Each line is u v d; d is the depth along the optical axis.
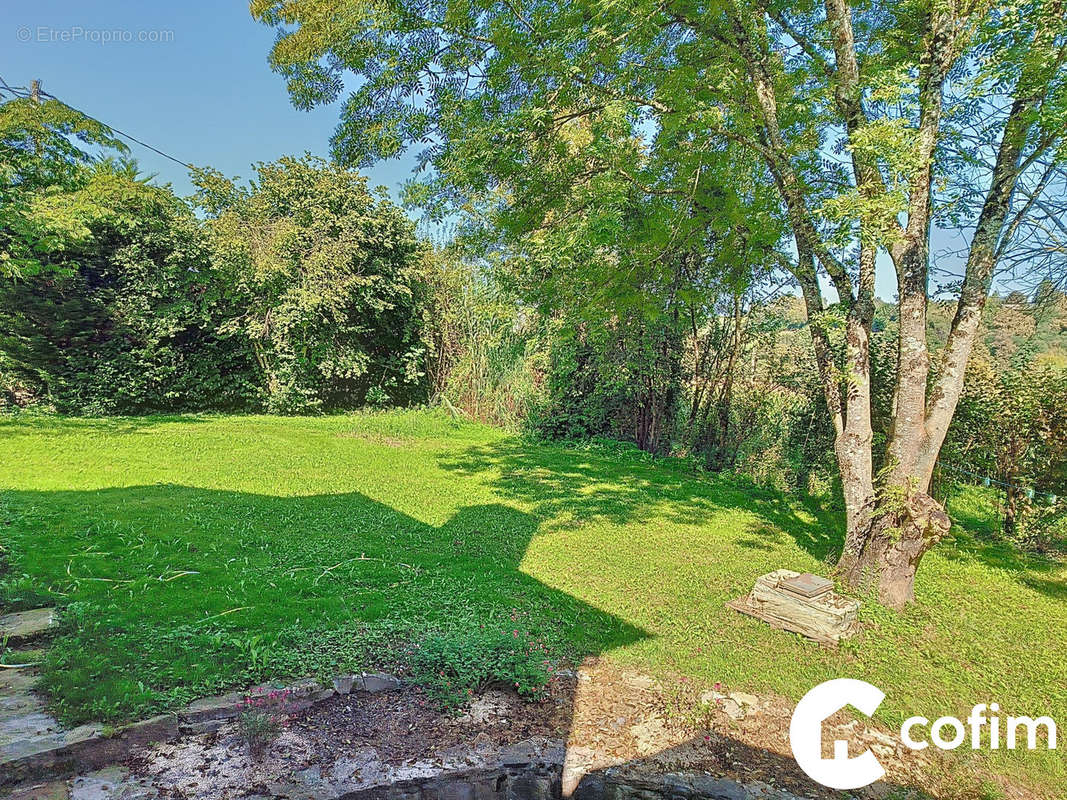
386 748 2.88
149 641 3.47
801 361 9.48
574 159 5.86
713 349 10.90
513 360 13.94
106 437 9.93
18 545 4.73
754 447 10.18
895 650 4.13
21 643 3.35
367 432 12.67
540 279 7.23
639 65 5.50
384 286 15.40
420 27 5.35
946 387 4.63
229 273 13.40
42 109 10.65
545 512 7.23
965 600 5.15
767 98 5.29
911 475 4.69
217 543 5.25
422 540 5.90
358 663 3.50
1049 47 4.05
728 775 2.90
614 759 2.95
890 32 5.14
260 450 9.88
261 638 3.53
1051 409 6.66
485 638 3.79
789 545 6.35
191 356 14.22
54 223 10.27
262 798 2.49
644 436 12.08
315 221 14.61
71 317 12.33
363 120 5.95
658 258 6.45
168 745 2.75
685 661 3.84
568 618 4.36
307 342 14.74
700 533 6.66
